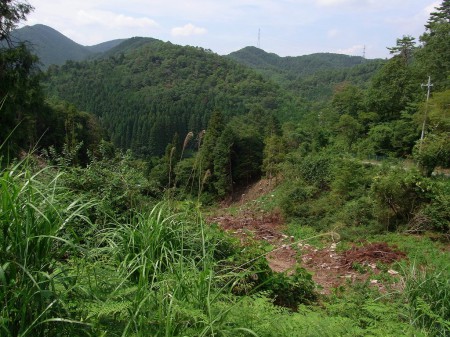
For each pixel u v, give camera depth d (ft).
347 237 43.47
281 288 17.15
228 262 15.33
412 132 90.12
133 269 8.71
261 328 8.58
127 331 7.52
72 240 8.23
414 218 43.80
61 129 61.11
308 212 56.75
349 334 9.85
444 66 115.75
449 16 143.95
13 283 6.73
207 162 97.45
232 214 66.49
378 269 31.48
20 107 49.83
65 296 7.54
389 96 110.11
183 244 11.44
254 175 104.88
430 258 32.71
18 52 50.11
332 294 20.44
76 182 16.75
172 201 14.92
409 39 147.54
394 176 46.42
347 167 57.36
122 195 16.22
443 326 11.71
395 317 12.64
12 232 6.99
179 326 8.02
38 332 6.97
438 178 58.13
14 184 7.22
